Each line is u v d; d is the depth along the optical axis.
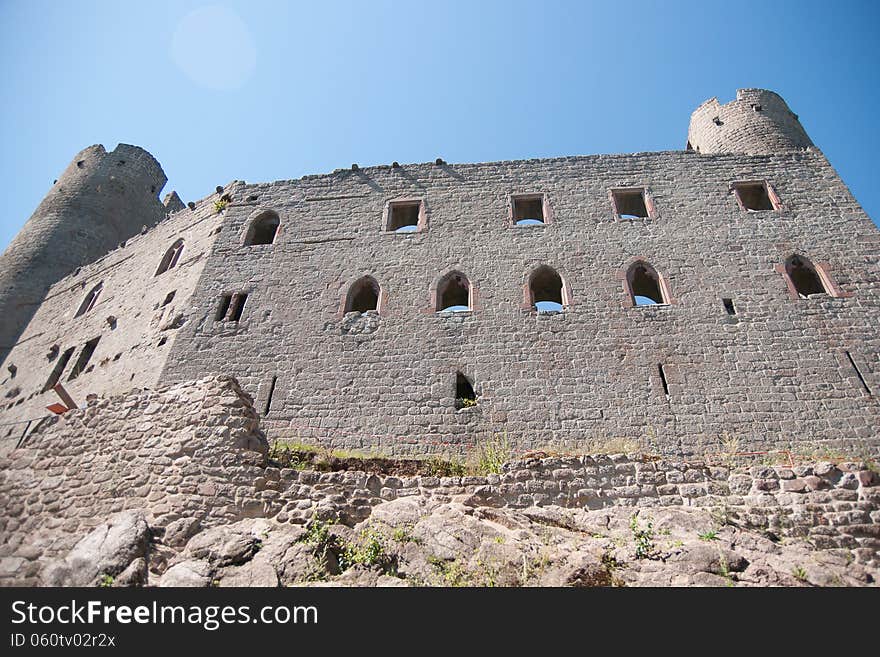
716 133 27.12
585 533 10.35
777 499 10.17
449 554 9.41
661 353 18.47
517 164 25.03
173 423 11.54
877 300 18.86
